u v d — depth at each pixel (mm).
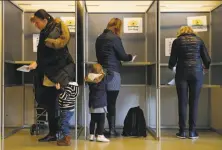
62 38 3479
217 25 4336
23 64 4406
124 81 4762
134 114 4145
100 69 3752
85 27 4445
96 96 3754
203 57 3969
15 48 4410
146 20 4695
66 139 3588
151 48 4344
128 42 4730
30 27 4727
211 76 4586
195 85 3934
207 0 4648
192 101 3973
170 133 4332
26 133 4355
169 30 4688
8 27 4102
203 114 4715
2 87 3945
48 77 3543
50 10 4707
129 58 4047
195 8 4664
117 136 4094
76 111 3826
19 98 4723
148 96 4727
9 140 3879
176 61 4012
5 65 4012
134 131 4105
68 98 3561
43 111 4262
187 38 3918
